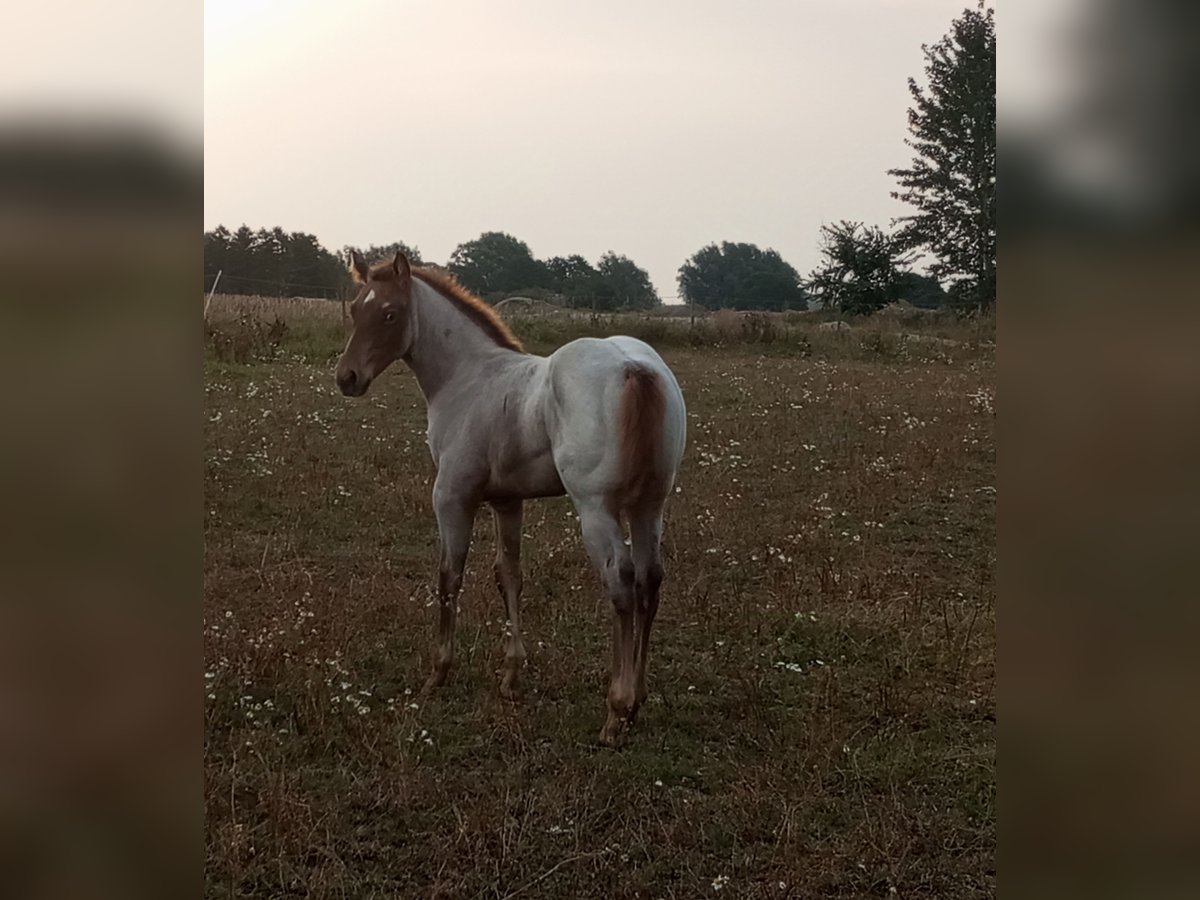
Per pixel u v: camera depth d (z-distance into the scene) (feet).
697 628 17.66
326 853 10.60
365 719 13.82
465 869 10.57
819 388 47.11
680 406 13.61
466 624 17.60
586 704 14.93
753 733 13.91
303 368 47.19
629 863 10.84
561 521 24.23
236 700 14.11
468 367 15.49
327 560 21.25
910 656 16.30
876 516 25.41
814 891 10.28
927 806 11.98
